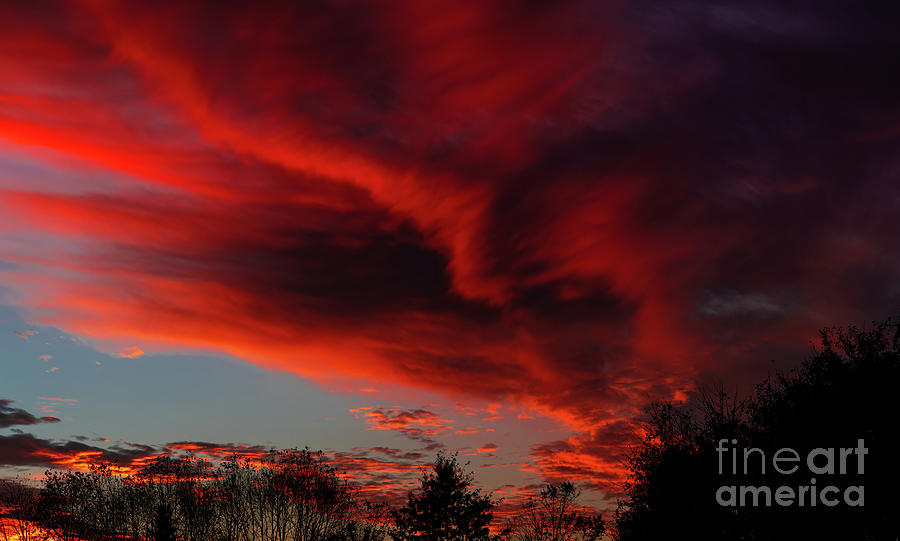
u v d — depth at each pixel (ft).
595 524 169.48
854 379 98.53
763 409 108.88
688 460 112.37
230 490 219.41
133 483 226.38
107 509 221.46
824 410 98.84
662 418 121.90
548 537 173.99
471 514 180.45
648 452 121.29
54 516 220.23
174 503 218.18
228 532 208.85
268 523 209.36
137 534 214.90
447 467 186.80
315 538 196.65
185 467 226.58
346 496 204.13
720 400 116.78
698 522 108.06
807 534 96.94
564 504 176.76
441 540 180.55
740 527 104.68
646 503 117.50
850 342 104.42
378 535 190.19
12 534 216.33
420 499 184.75
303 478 211.41
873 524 92.94
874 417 95.45
